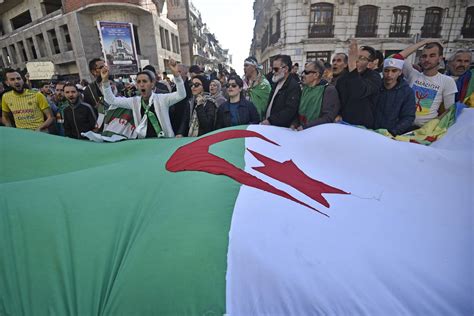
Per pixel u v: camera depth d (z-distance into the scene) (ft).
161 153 6.21
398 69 7.53
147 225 3.73
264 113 11.53
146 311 2.90
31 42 71.67
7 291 3.19
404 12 47.39
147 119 9.01
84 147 7.18
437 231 3.79
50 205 4.22
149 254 3.28
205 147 6.08
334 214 4.07
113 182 4.79
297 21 47.73
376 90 7.58
